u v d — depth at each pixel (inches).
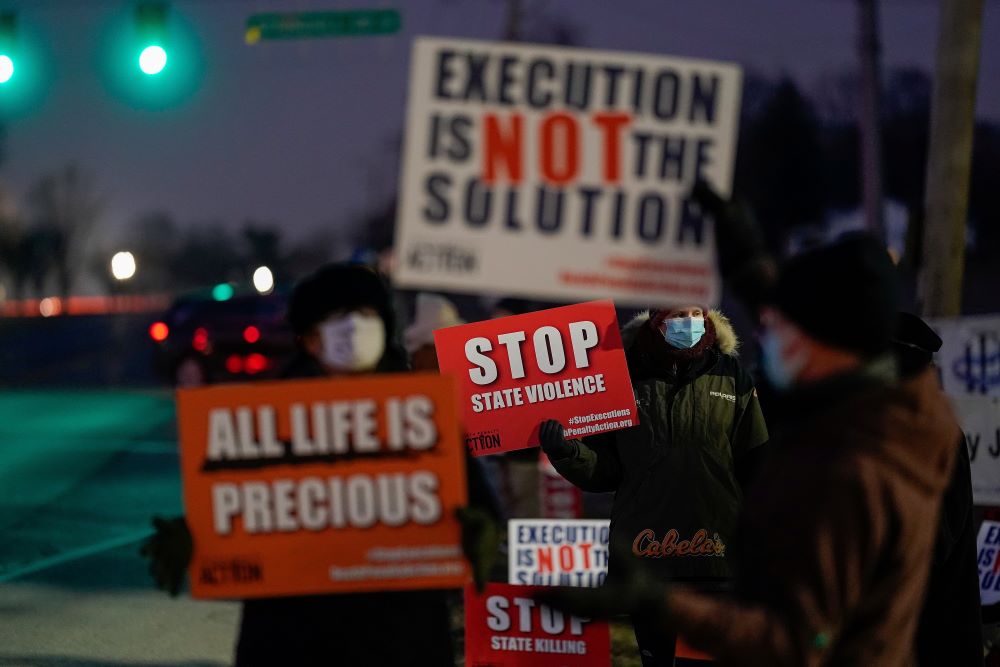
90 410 727.1
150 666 227.5
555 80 102.0
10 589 289.7
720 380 166.9
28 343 1307.8
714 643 79.7
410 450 111.7
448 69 102.1
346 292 121.5
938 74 390.0
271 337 775.7
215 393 112.1
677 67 101.4
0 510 402.3
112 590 288.8
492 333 161.3
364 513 111.8
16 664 227.1
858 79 714.8
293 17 703.1
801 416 87.0
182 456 112.3
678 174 101.8
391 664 120.0
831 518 80.0
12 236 2731.3
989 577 209.9
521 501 311.4
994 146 1418.6
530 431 161.0
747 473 169.8
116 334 1355.8
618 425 160.6
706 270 101.7
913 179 1493.6
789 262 89.4
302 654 120.3
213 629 254.4
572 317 161.0
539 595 84.0
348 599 120.6
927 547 86.4
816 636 79.1
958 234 389.1
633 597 81.7
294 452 112.0
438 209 102.5
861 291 83.7
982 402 243.3
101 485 454.3
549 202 102.3
